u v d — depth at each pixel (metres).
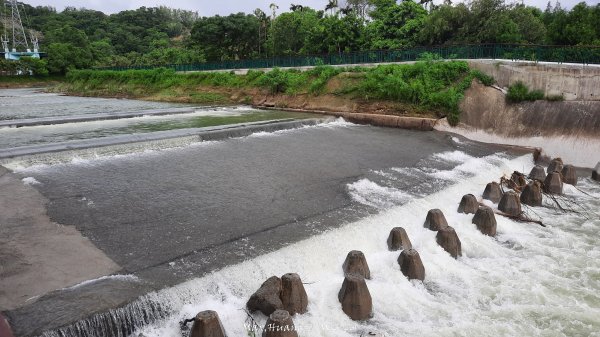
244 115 31.11
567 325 9.40
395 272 10.92
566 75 24.34
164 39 133.00
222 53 68.94
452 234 12.34
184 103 44.22
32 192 12.71
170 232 10.87
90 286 8.26
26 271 8.66
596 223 15.34
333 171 17.14
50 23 150.25
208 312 7.83
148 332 7.95
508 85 26.59
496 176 19.41
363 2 68.62
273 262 10.02
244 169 16.47
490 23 40.84
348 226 12.16
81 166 15.46
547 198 17.86
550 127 24.08
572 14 37.41
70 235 10.30
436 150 22.39
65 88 64.88
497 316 9.70
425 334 8.93
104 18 161.88
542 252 12.98
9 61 85.62
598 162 20.84
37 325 7.00
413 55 35.78
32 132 22.58
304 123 26.52
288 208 13.11
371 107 30.20
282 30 60.03
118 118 28.22
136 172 15.17
